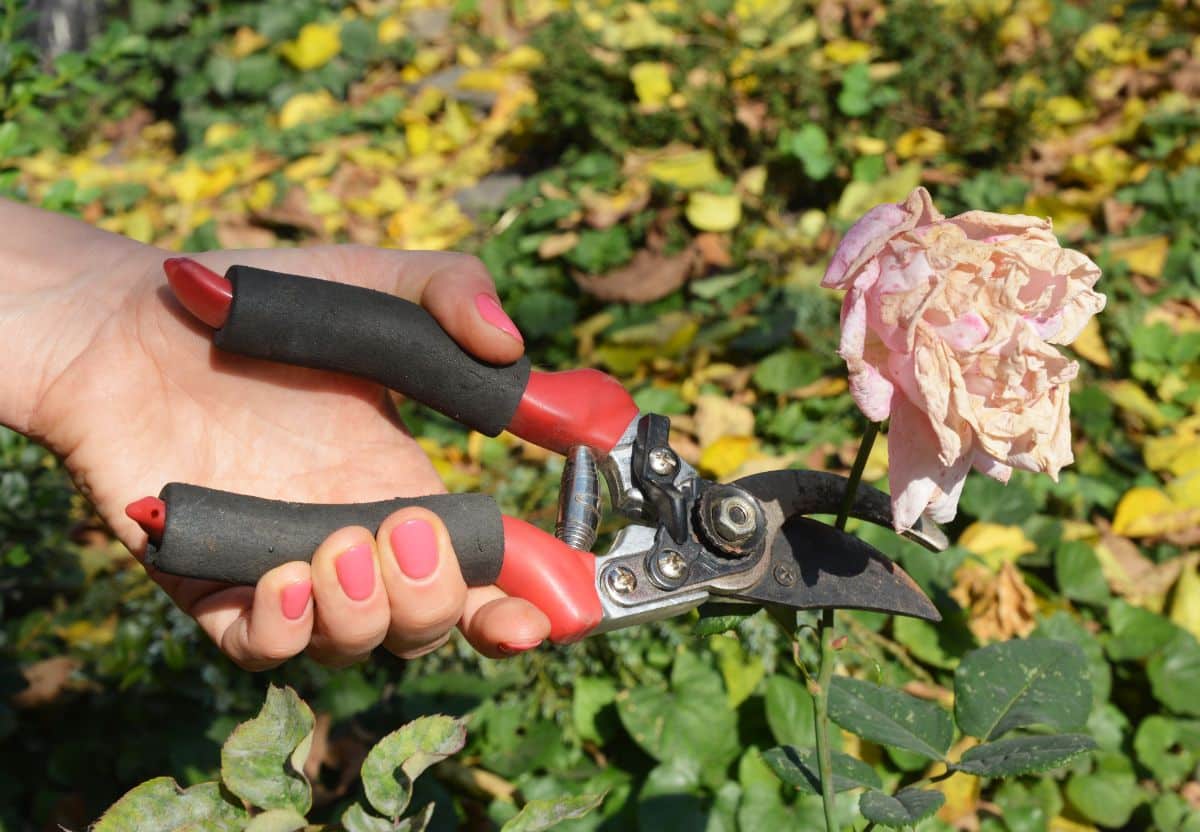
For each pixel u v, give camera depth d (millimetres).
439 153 1238
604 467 500
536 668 680
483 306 475
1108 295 879
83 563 837
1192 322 875
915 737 466
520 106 1213
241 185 1233
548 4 1463
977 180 973
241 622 431
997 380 379
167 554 410
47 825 684
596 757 677
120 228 1219
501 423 491
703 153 1031
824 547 469
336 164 1225
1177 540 736
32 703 726
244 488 498
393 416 528
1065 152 1040
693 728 646
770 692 637
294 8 1492
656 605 460
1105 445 801
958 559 691
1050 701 475
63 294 505
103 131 1570
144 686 693
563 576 452
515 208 1066
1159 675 663
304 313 460
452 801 626
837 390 823
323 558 406
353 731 674
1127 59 1146
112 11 1683
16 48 750
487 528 433
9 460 754
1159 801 634
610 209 970
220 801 387
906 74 1062
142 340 500
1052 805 638
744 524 455
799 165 1034
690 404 842
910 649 673
